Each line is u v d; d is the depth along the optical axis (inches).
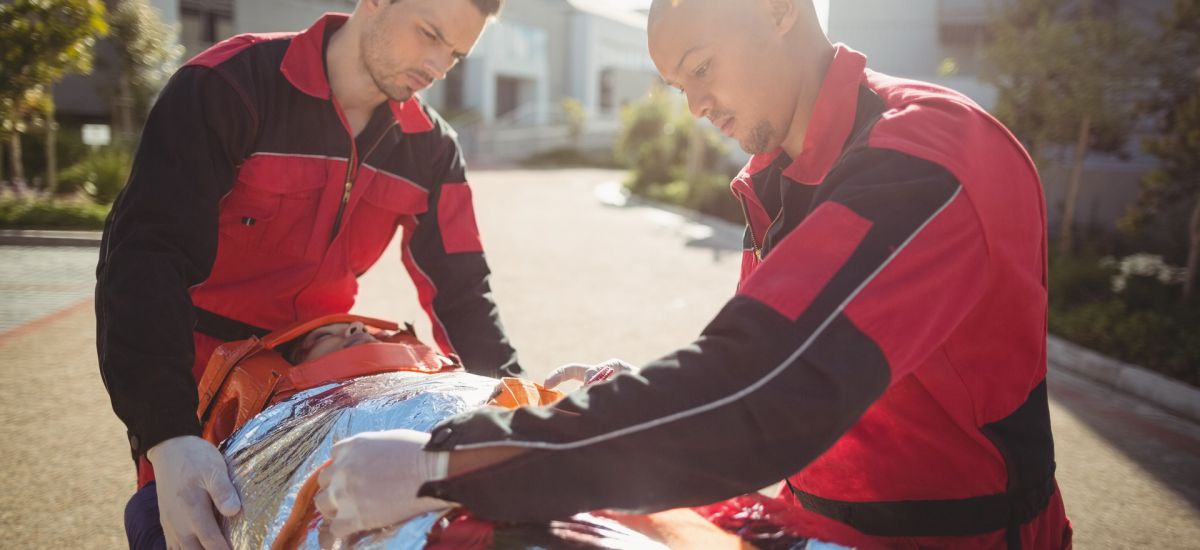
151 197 75.2
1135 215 368.8
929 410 51.0
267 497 62.9
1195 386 235.5
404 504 44.8
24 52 373.4
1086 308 316.2
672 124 921.5
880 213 43.1
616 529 49.6
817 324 41.1
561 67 1708.9
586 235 531.8
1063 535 57.6
